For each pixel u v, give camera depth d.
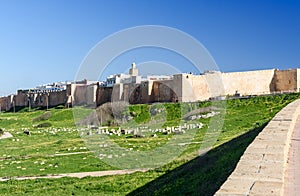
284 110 21.00
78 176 25.88
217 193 5.51
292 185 7.53
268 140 10.14
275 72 85.06
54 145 44.22
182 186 17.75
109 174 25.70
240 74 79.06
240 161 7.65
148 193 19.16
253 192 5.53
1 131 62.69
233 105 59.03
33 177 26.42
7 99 134.75
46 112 87.38
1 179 26.00
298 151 11.16
